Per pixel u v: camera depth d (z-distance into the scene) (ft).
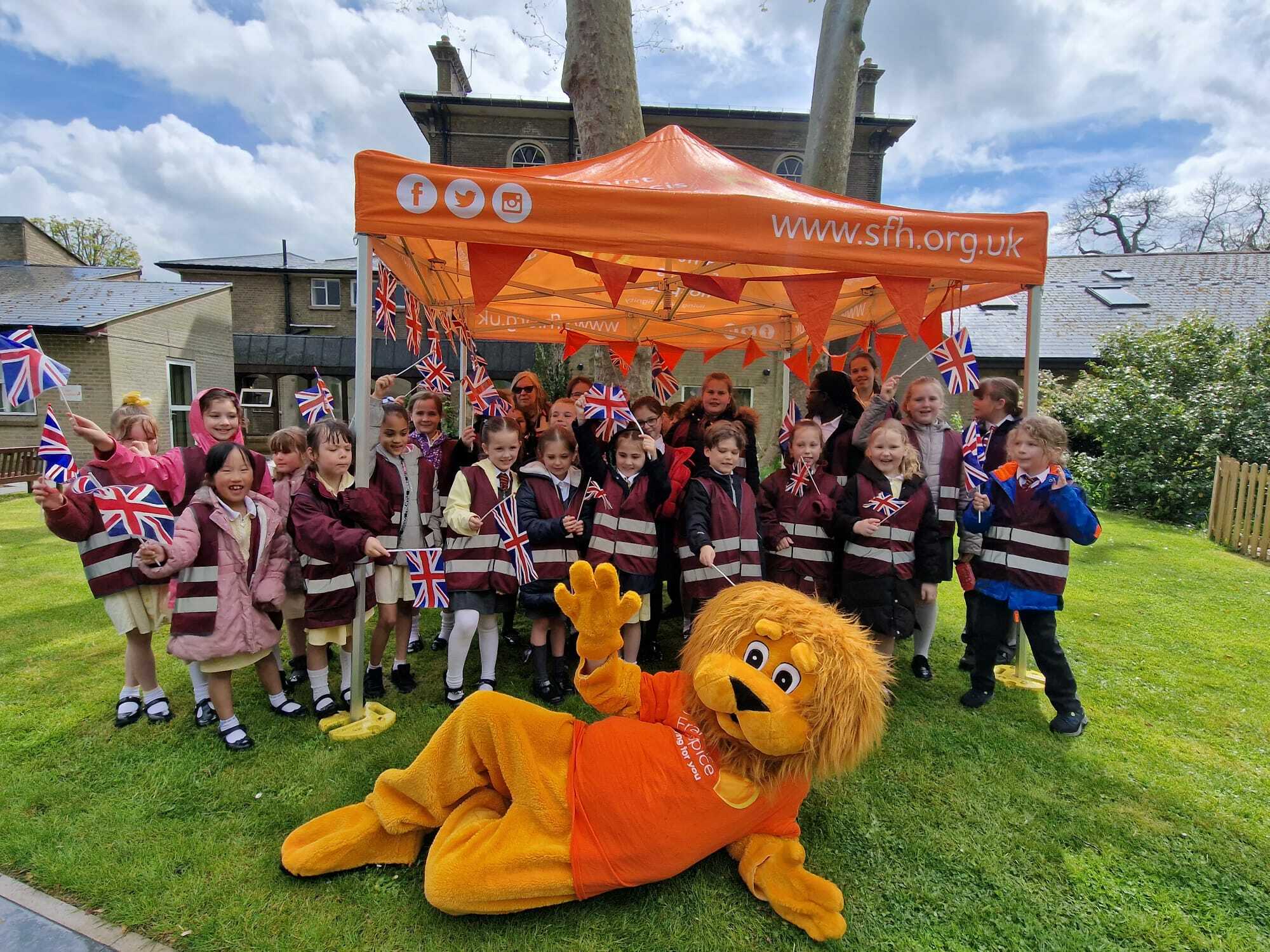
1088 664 14.30
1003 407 13.74
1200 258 65.16
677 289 17.98
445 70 58.18
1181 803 9.31
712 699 6.75
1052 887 7.70
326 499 10.86
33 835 8.02
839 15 25.62
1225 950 6.86
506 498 11.37
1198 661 14.64
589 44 20.01
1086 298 60.13
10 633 15.30
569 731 7.43
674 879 7.59
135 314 48.93
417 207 9.96
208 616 9.73
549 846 6.79
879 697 7.18
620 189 10.25
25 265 63.67
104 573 10.22
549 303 20.43
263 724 10.94
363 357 10.59
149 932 6.70
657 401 14.82
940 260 11.43
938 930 7.04
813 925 6.84
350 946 6.57
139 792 8.96
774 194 11.30
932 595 12.08
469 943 6.63
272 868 7.57
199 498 9.91
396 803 7.61
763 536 13.23
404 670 12.36
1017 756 10.47
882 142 58.54
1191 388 36.01
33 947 6.46
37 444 45.85
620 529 12.20
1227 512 27.89
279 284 81.46
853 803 9.13
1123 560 24.59
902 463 11.99
